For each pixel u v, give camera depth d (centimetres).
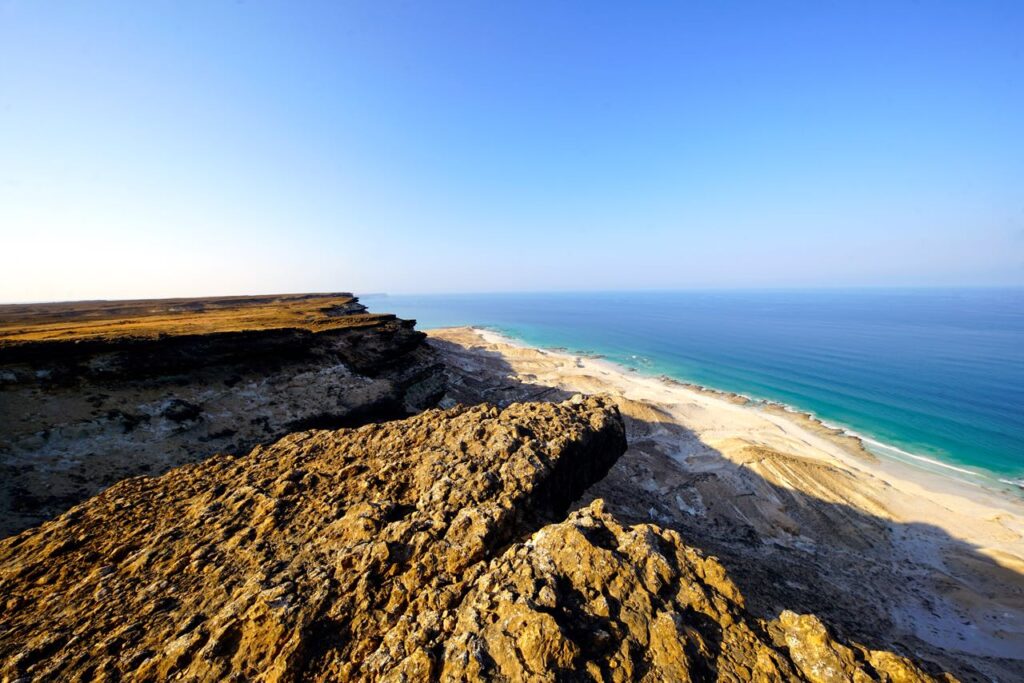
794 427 6600
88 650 969
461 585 1174
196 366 3488
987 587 3133
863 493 4350
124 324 4650
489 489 1592
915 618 2722
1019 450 5622
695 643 976
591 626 1002
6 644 991
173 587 1165
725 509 3969
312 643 991
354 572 1195
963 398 7706
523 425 2259
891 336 15000
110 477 2502
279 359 4069
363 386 4216
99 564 1269
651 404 7244
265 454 2052
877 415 7025
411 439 2114
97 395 2917
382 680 880
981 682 1947
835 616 2153
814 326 18325
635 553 1212
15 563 1271
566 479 2147
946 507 4262
